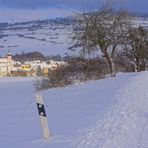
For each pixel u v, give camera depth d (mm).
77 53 41375
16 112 22781
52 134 12258
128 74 40031
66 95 27781
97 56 41625
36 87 40594
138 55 59094
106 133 10953
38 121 16953
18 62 167375
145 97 18016
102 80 35594
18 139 13000
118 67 54500
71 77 38500
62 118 15844
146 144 9328
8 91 48156
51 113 18344
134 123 11961
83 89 30062
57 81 38094
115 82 30734
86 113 15820
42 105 12031
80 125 12984
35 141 11797
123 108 15062
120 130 11117
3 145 12289
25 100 31234
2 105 28609
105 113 14344
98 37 41656
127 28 45031
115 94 20797
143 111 14078
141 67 60719
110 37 42188
